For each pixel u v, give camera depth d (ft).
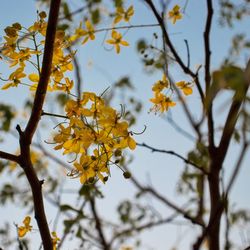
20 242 4.06
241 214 5.62
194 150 5.05
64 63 3.82
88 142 3.62
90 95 3.71
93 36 5.08
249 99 3.01
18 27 3.84
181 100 5.07
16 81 3.84
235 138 4.69
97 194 5.83
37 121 3.59
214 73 2.71
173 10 5.22
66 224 5.90
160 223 6.29
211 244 4.42
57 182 6.75
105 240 6.24
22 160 3.59
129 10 5.20
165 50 4.80
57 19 3.54
